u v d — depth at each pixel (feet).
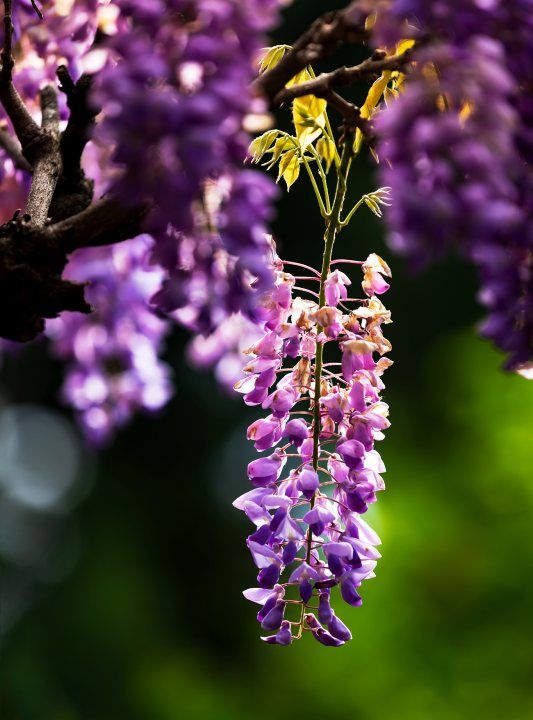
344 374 5.90
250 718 20.74
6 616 39.63
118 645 36.60
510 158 4.22
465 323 34.04
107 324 12.81
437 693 16.65
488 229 4.07
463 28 4.42
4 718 31.81
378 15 4.60
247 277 5.30
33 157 6.75
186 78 4.44
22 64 8.18
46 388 40.34
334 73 5.31
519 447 16.89
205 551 40.40
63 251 5.70
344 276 6.04
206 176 4.51
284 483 6.15
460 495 17.60
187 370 37.76
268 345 6.05
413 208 4.07
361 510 5.90
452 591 17.02
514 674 16.17
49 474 44.86
